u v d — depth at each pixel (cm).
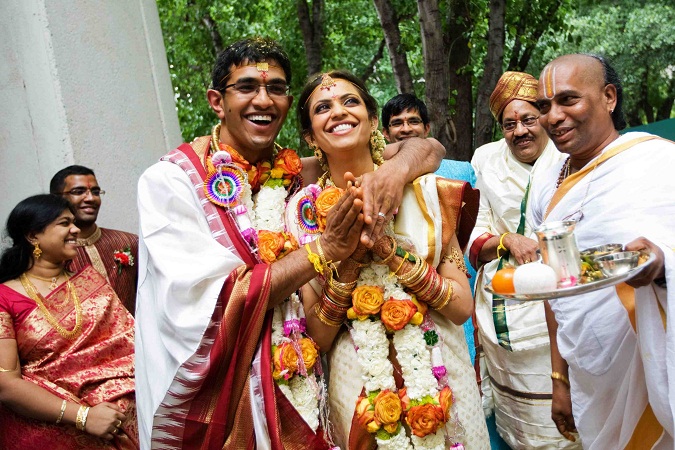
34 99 461
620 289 244
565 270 207
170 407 236
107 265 403
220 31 1393
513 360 372
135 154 512
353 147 260
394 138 466
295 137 1302
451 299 251
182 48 1395
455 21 907
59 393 315
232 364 235
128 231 493
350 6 1427
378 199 239
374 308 247
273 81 261
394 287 251
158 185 251
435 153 277
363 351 249
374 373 247
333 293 251
